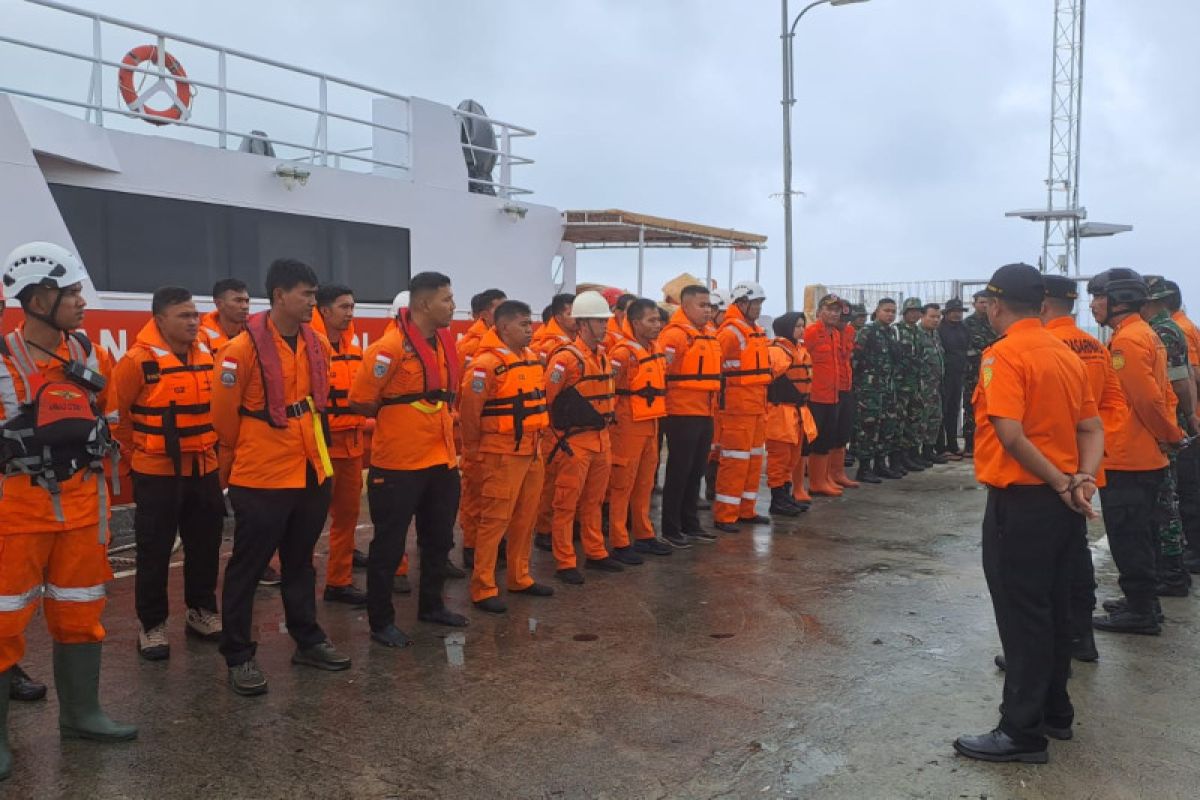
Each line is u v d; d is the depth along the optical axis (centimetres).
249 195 843
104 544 370
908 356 1073
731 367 771
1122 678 450
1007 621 362
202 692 426
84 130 719
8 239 655
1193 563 650
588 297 619
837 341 941
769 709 408
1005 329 371
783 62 1354
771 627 525
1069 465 358
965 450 1247
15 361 343
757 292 777
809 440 870
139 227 764
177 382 469
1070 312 496
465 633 514
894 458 1094
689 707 410
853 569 660
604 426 621
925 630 521
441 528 520
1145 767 355
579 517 730
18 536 342
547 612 554
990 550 367
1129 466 509
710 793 333
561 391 613
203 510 489
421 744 372
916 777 346
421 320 491
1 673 342
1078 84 2350
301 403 435
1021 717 356
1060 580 369
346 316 557
